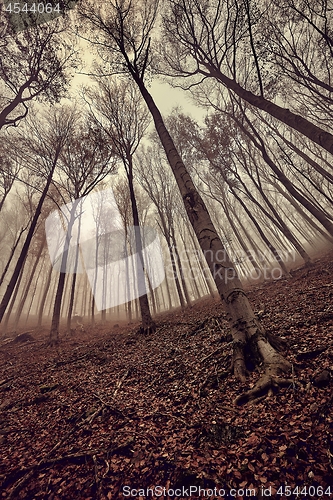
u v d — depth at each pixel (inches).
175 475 97.2
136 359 245.6
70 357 311.6
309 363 135.6
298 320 203.2
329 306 211.2
